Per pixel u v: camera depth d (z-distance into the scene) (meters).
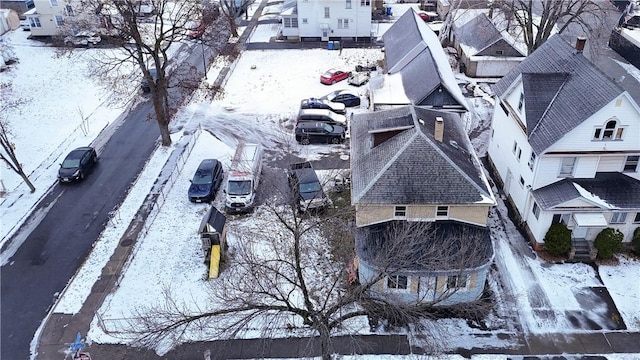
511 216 34.16
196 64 57.56
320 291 28.61
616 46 59.22
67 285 29.73
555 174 30.23
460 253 25.64
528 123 30.86
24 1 71.75
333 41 62.97
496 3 57.50
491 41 52.38
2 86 52.44
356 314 23.20
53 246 32.66
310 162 40.25
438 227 28.34
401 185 27.78
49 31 64.75
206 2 65.81
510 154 34.78
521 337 25.91
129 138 44.38
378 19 71.12
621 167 30.20
